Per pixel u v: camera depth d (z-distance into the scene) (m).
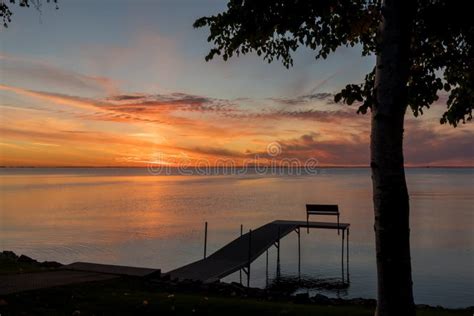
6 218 48.97
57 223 44.94
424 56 7.30
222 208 61.66
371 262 27.69
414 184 141.38
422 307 10.60
